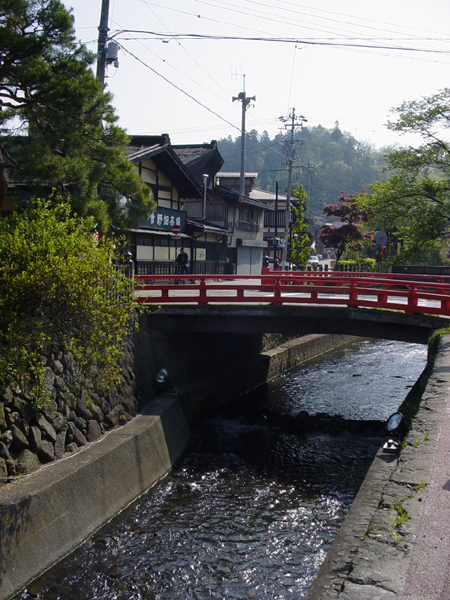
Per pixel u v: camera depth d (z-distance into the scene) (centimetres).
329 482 1156
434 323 1401
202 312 1522
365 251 4922
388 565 393
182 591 745
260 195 5306
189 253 2936
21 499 744
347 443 1421
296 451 1354
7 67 1031
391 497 496
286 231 3453
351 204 3891
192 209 3609
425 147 2416
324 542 891
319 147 11500
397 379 2205
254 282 3338
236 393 1866
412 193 2466
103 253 934
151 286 1511
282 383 2108
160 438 1211
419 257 3300
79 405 1038
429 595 357
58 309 852
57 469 875
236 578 779
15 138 1128
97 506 908
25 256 805
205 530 920
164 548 853
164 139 2398
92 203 1127
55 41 1073
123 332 1041
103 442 1040
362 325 1501
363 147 12081
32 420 884
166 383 1454
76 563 793
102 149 1176
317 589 486
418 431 656
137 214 1316
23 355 825
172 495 1067
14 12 1033
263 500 1055
